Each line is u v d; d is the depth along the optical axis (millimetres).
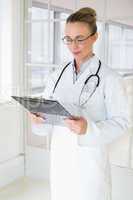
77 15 1500
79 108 1625
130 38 2445
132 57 2453
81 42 1510
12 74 3092
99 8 2578
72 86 1661
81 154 1591
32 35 3045
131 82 2457
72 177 1643
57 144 1689
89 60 1630
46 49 2953
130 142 2547
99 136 1529
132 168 2580
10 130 3137
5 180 3105
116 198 2693
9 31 3039
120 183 2658
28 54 3094
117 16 2488
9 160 3150
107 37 2555
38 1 2967
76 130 1512
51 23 2900
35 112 1637
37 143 3219
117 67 2527
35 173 3262
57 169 1709
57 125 1656
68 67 1705
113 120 1556
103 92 1588
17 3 3035
